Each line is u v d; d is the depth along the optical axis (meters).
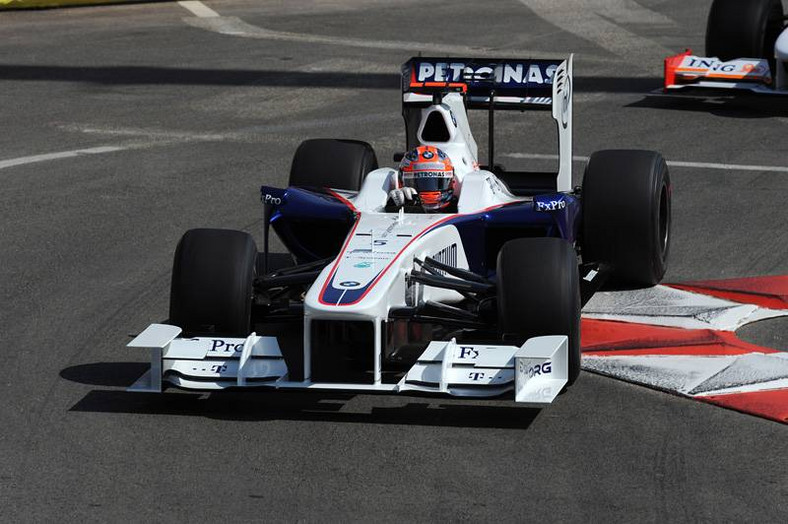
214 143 54.84
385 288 25.12
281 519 21.14
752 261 36.94
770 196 44.50
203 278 26.38
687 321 31.44
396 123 58.88
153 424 25.30
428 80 36.16
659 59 76.88
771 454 23.56
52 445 24.27
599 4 103.00
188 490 22.27
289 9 102.19
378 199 30.34
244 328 26.70
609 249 32.81
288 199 30.16
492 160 36.62
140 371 28.56
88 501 21.86
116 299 33.97
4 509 21.53
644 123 57.78
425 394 24.28
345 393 26.91
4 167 50.25
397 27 92.06
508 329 25.36
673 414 25.55
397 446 24.09
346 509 21.48
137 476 22.86
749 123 57.34
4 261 37.53
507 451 23.81
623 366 28.27
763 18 61.62
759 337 30.56
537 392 23.80
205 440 24.47
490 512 21.31
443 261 28.62
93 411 26.03
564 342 24.31
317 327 25.17
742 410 25.59
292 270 29.17
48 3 99.88
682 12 97.94
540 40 85.25
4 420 25.53
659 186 32.62
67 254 38.31
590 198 32.59
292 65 75.69
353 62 76.81
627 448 23.89
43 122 59.31
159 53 79.75
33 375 28.23
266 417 25.62
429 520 21.05
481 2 105.69
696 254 37.69
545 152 52.25
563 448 23.94
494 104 35.84
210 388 24.83
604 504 21.55
